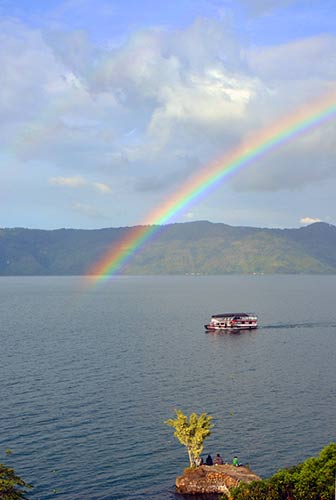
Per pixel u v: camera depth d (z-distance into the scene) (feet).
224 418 286.66
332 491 167.32
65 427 268.00
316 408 305.32
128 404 309.01
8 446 242.99
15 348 498.69
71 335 597.93
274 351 502.38
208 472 215.51
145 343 542.98
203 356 470.80
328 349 514.68
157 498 203.92
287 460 233.76
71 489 206.90
